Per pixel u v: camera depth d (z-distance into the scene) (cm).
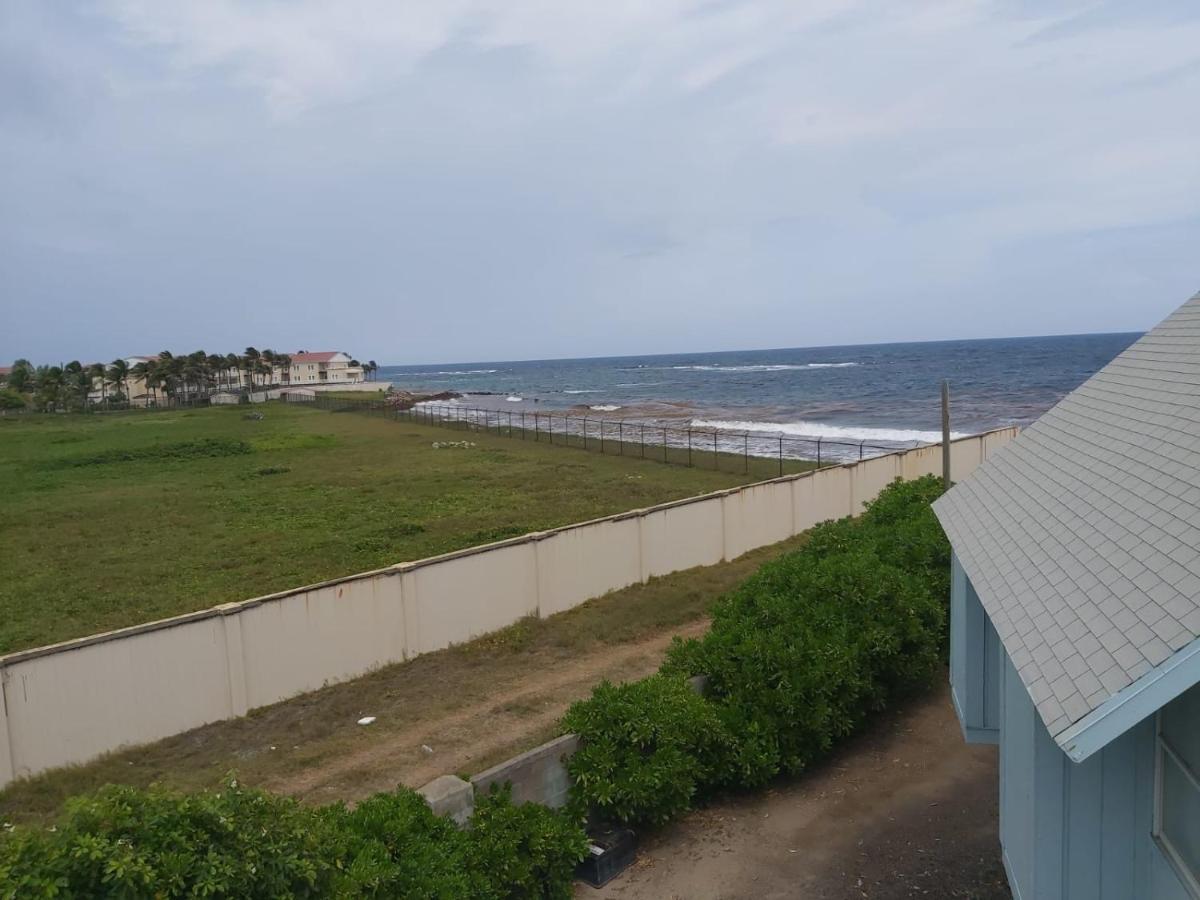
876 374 11894
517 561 1462
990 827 832
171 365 10481
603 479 3050
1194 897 451
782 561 1220
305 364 13738
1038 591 584
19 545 2277
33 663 956
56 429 6706
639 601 1580
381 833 633
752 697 937
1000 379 9556
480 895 633
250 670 1130
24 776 945
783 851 807
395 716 1121
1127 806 532
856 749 1019
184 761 1001
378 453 4156
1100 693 411
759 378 12750
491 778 772
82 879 389
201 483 3356
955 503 963
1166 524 500
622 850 785
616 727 845
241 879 424
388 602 1284
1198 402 620
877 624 1028
